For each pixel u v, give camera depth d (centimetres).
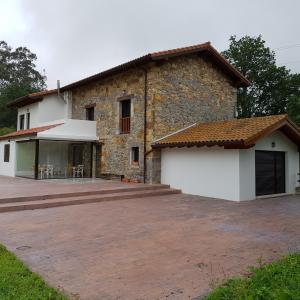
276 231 709
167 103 1492
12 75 5162
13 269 440
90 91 1906
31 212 907
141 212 919
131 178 1555
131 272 461
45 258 521
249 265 485
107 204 1052
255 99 3566
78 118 2012
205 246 591
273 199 1216
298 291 347
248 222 800
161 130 1467
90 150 1872
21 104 2269
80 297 380
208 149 1272
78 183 1465
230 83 1811
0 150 2117
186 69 1583
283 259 484
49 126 1819
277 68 3444
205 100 1664
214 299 356
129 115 1630
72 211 925
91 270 468
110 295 386
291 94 3375
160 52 1406
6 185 1345
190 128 1538
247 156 1188
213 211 949
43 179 1694
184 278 438
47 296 360
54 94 2117
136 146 1534
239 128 1257
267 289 359
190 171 1340
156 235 669
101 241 622
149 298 378
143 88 1506
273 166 1328
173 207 1009
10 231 694
